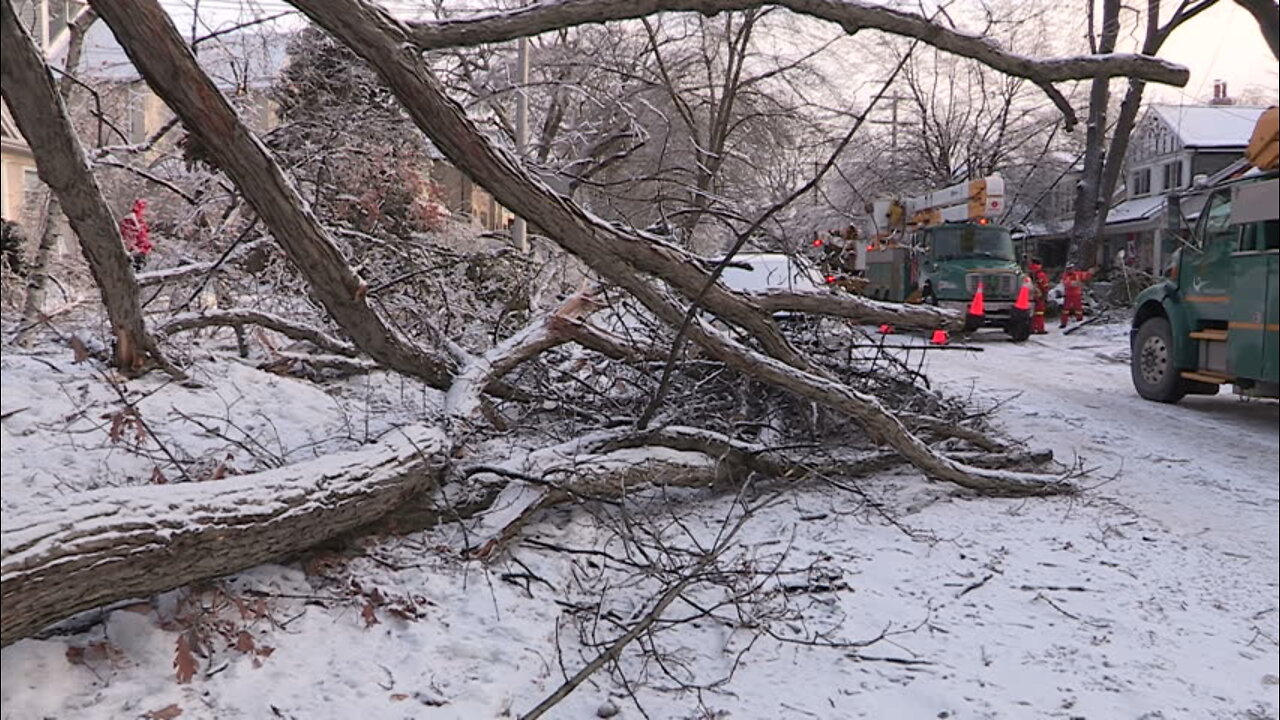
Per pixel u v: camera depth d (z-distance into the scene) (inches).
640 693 153.4
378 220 386.3
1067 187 1552.7
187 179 374.9
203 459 210.7
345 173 384.5
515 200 194.1
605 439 232.7
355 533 180.1
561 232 203.2
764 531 234.7
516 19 178.4
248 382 281.0
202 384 268.7
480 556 185.3
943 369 565.3
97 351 274.8
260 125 373.1
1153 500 278.4
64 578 120.2
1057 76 185.6
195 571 140.1
